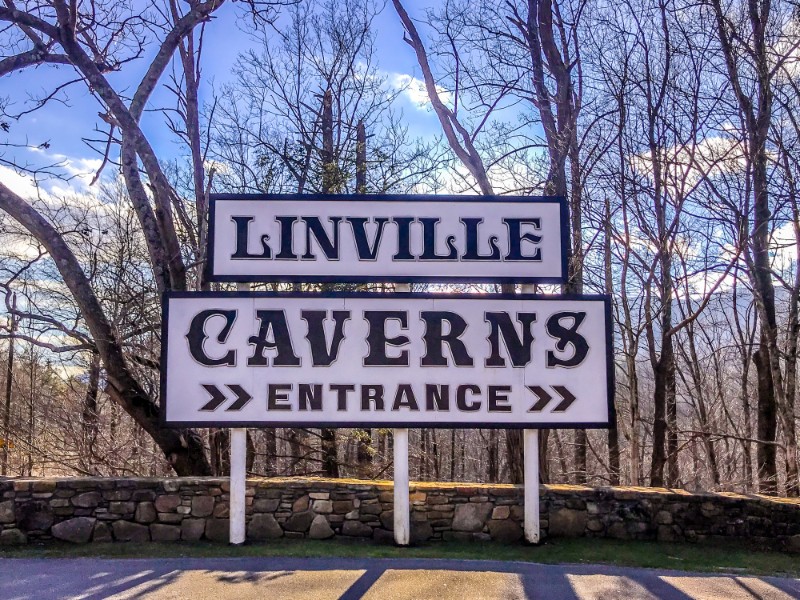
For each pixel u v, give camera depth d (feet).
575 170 47.01
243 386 26.20
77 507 26.76
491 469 72.74
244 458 26.55
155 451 52.11
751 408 67.41
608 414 26.58
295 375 26.32
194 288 52.13
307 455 57.98
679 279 46.34
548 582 21.91
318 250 27.07
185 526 26.91
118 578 21.75
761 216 46.26
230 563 23.62
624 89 45.98
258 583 21.29
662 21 44.32
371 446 56.54
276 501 27.43
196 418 25.98
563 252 27.50
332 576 22.09
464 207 27.58
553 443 76.74
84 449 49.67
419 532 27.30
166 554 24.90
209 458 45.03
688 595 21.07
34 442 54.54
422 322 26.73
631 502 27.94
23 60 37.04
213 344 26.30
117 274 59.72
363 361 26.45
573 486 29.04
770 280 48.55
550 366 26.71
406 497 26.45
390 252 27.20
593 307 27.07
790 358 47.37
